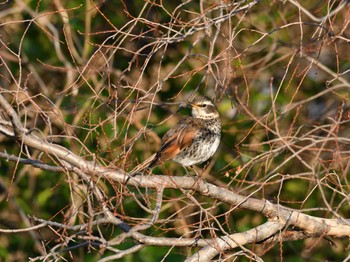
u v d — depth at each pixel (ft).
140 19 34.50
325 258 50.70
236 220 50.06
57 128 47.55
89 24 48.19
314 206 49.98
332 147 41.55
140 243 32.81
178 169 49.65
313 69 53.57
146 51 48.70
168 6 49.37
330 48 51.90
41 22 48.75
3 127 31.94
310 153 44.52
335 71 53.47
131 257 48.32
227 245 34.71
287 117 50.57
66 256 48.55
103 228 43.78
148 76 51.03
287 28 51.16
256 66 51.93
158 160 41.29
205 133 44.04
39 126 47.24
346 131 46.11
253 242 35.40
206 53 48.47
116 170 32.68
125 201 45.32
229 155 49.98
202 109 44.19
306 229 36.27
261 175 48.32
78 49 51.29
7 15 51.21
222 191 35.37
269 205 35.63
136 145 47.19
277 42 49.98
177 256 48.19
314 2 50.93
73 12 49.37
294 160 48.80
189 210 48.37
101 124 33.24
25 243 51.67
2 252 50.47
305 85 53.42
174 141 43.39
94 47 50.55
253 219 50.29
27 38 51.29
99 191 31.91
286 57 51.42
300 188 49.75
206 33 36.09
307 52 41.63
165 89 50.93
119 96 45.98
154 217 31.32
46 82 51.78
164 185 34.32
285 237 36.60
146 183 33.81
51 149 31.89
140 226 30.76
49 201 51.72
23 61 50.85
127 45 49.01
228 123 47.03
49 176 51.67
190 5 48.88
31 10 48.29
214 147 44.68
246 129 47.98
